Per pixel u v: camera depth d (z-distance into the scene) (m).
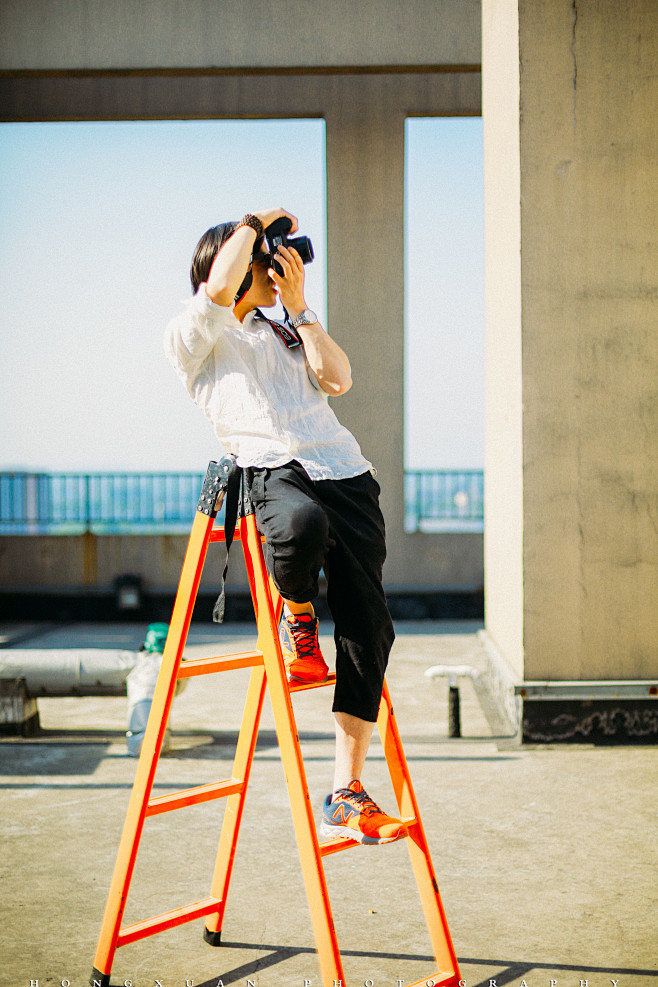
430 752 4.07
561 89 4.09
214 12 8.01
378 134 9.65
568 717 4.10
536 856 2.80
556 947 2.20
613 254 4.10
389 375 9.74
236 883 2.63
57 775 3.83
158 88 9.66
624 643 4.11
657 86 4.07
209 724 4.84
